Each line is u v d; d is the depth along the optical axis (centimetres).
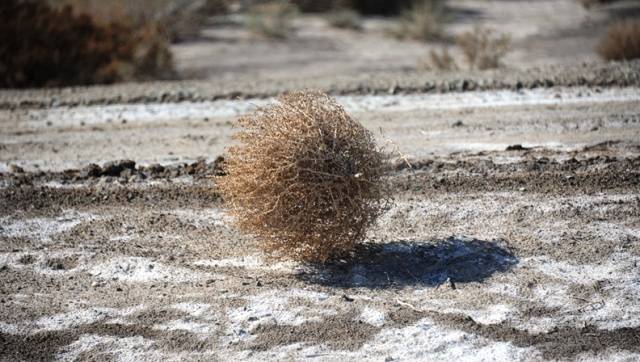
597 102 1773
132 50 2881
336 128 965
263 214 970
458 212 1195
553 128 1611
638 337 879
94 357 881
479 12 4891
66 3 3131
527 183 1288
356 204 971
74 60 2602
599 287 973
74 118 1861
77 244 1152
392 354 860
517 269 1023
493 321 912
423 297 966
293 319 927
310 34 4238
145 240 1155
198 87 2047
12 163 1539
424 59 3444
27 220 1240
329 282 1011
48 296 1009
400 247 1093
